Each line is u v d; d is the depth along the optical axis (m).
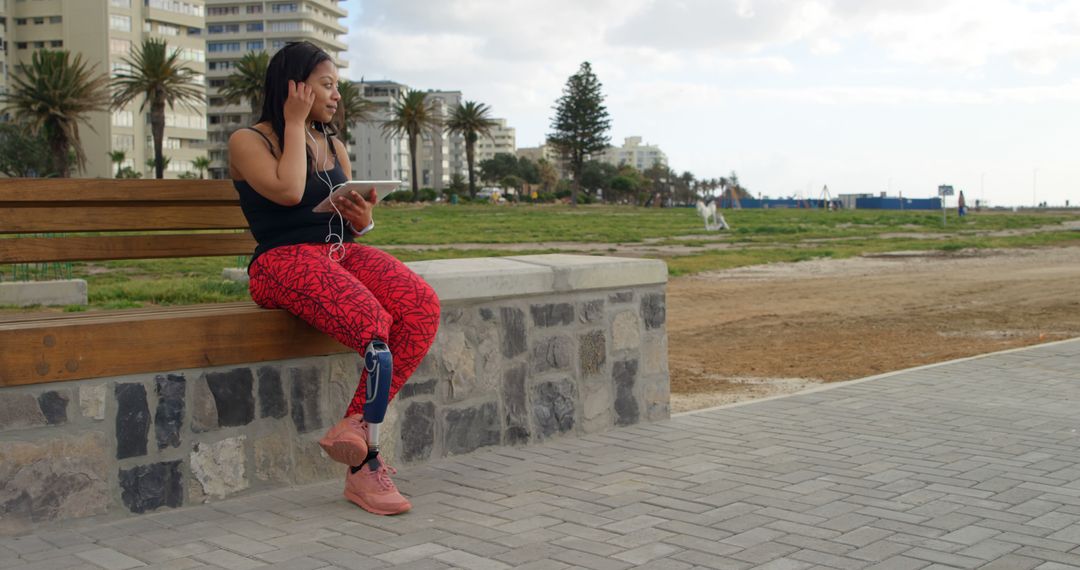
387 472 3.84
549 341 5.05
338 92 3.90
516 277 4.79
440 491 4.07
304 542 3.36
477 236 32.31
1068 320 12.06
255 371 3.95
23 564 3.09
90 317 3.72
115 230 4.16
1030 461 4.53
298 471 4.11
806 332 11.25
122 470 3.60
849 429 5.28
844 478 4.23
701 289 16.52
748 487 4.09
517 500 3.92
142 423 3.64
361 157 164.50
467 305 4.70
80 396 3.48
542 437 5.03
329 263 3.75
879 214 70.81
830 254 25.09
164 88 53.66
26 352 3.32
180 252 4.38
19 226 3.92
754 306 14.09
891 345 10.02
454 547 3.30
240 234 4.55
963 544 3.32
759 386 7.63
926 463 4.50
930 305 14.02
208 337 3.75
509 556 3.20
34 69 48.00
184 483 3.77
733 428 5.35
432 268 4.77
